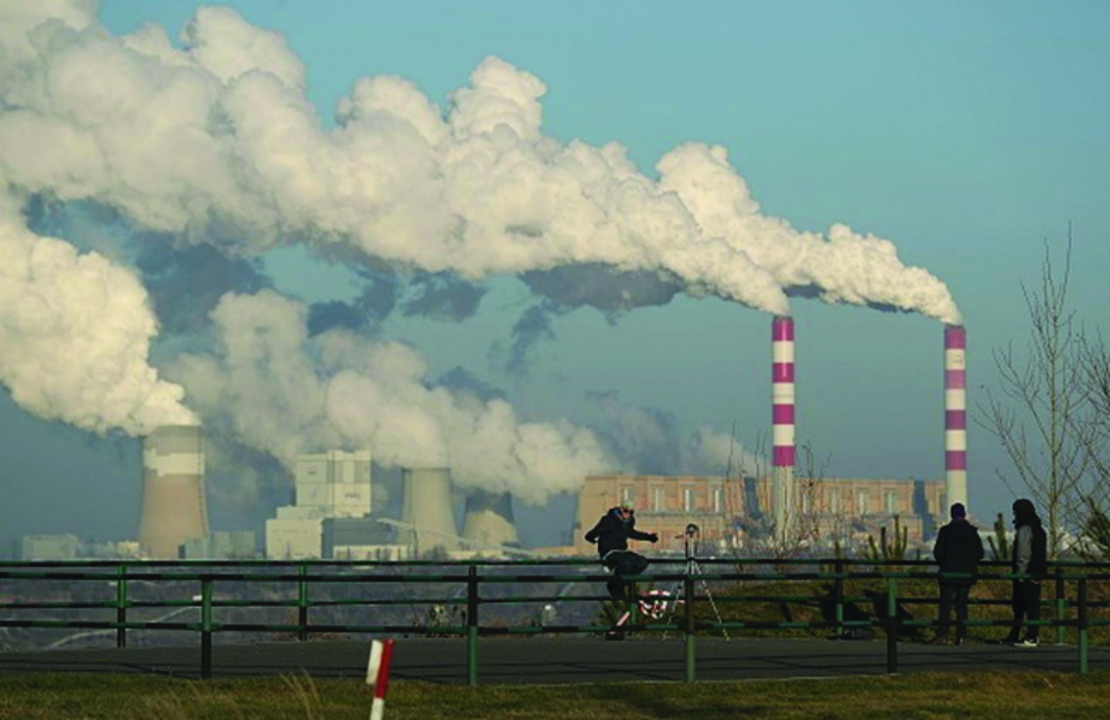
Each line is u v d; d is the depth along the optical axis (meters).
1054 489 87.94
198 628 50.62
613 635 68.56
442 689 47.47
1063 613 69.38
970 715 44.22
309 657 59.41
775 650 62.62
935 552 66.31
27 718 42.50
